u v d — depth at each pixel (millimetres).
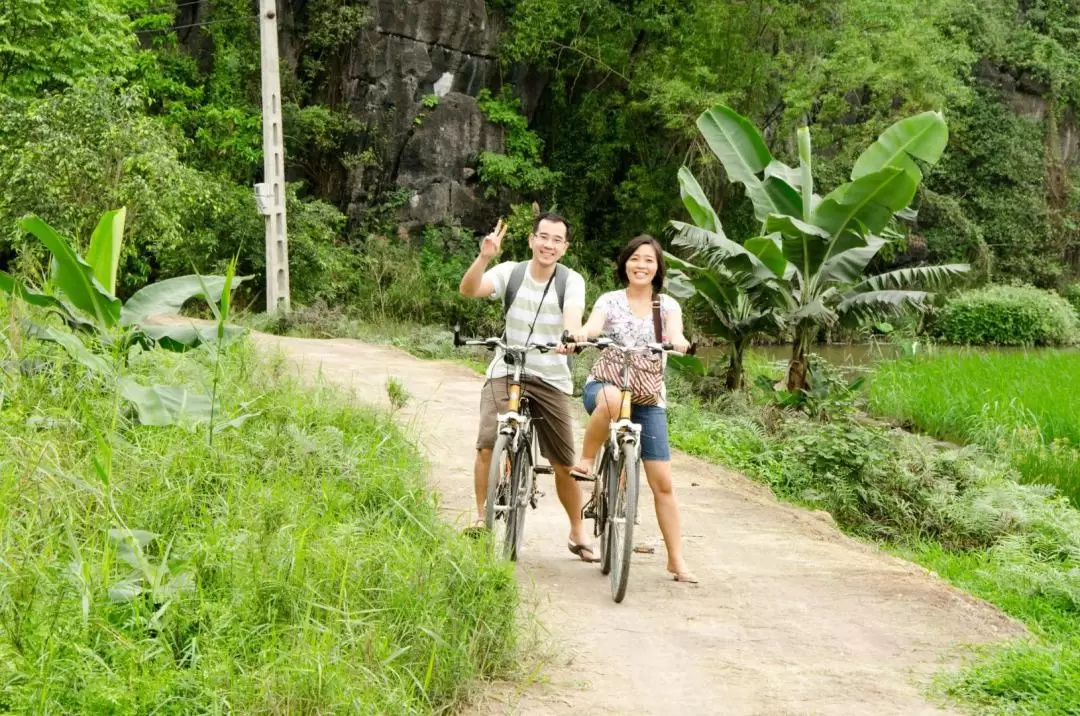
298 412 8398
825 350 31672
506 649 4988
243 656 4332
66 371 7453
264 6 24594
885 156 15539
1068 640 6441
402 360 16547
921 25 34000
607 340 6152
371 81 32281
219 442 6762
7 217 20078
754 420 14172
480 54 33469
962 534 10289
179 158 30156
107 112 21062
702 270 16172
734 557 7379
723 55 33625
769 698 4895
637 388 6379
